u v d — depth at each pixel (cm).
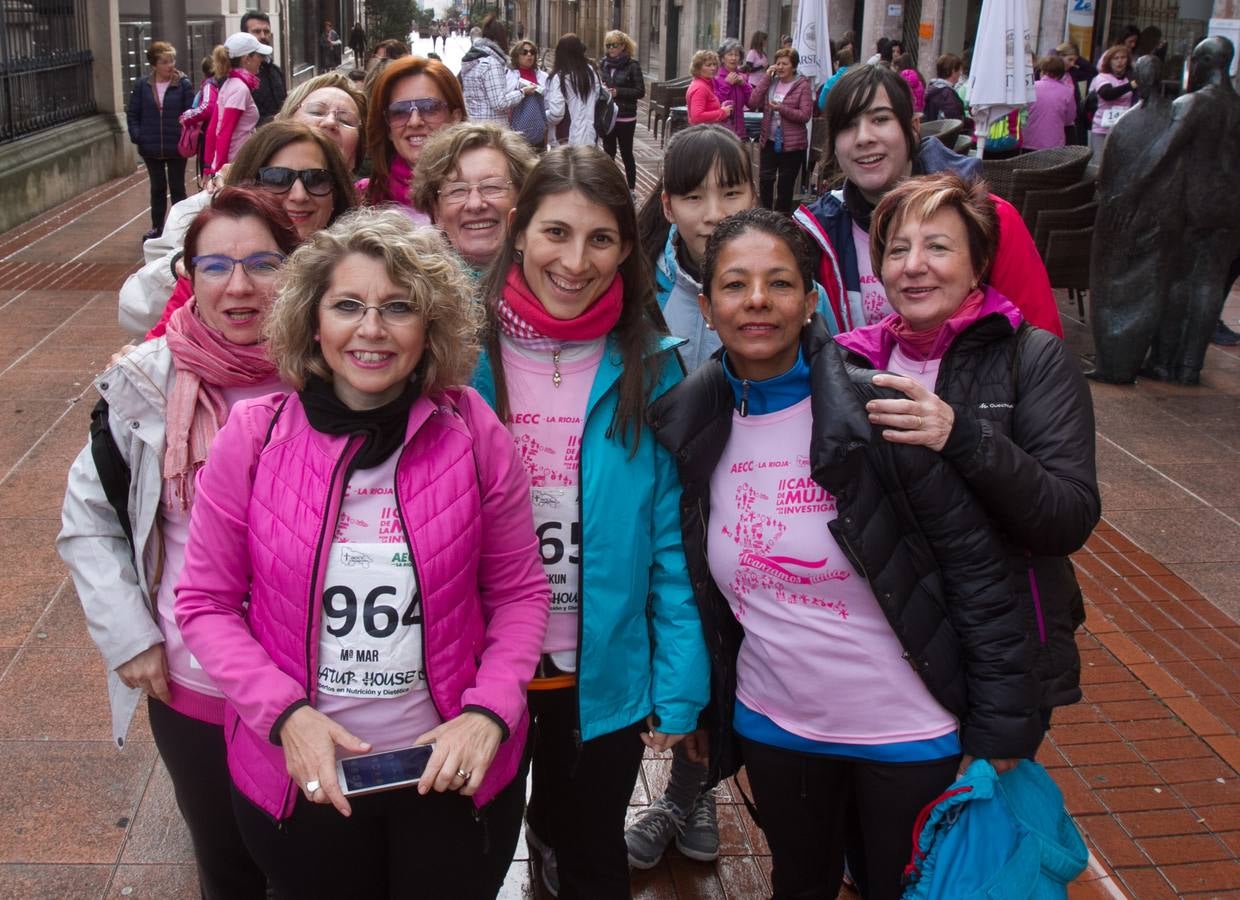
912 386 222
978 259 250
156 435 235
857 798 248
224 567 211
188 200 327
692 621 254
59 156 1371
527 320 244
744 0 2736
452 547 207
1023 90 949
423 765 204
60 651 420
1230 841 338
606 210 238
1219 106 692
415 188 304
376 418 204
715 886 319
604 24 4741
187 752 241
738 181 296
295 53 3478
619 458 247
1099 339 743
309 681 205
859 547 226
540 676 253
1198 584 493
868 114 313
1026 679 227
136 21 1994
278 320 208
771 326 230
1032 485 224
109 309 888
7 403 667
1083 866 236
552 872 307
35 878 311
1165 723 396
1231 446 646
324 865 216
